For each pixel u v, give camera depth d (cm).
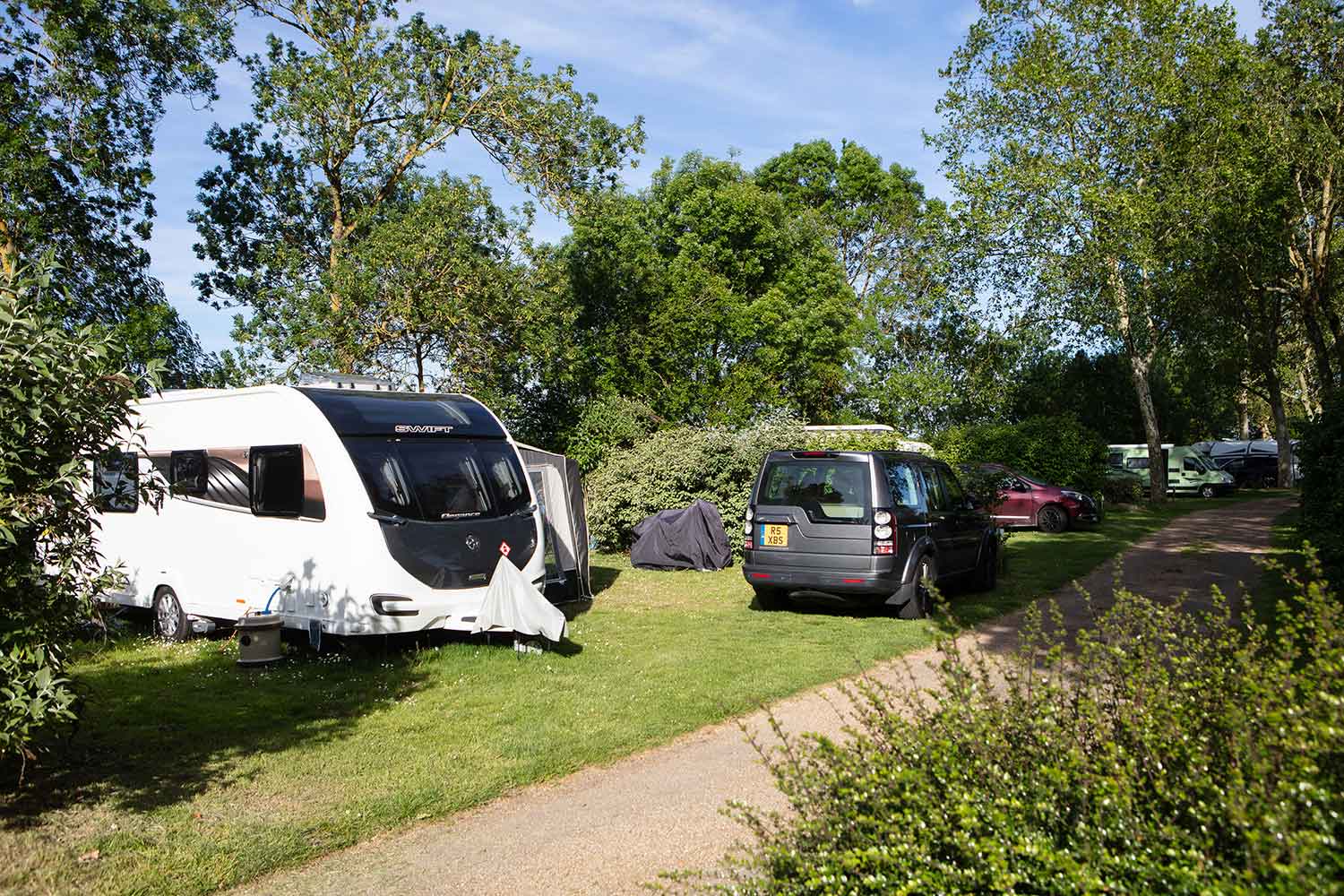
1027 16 2722
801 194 4338
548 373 2514
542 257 2250
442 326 2156
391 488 949
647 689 780
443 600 942
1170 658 351
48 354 496
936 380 3466
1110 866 260
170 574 1111
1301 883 221
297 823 505
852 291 3781
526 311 2197
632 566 1623
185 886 429
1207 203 2462
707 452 1761
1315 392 4238
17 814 511
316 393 1002
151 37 2152
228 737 666
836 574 1045
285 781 572
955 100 2780
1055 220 2642
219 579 1055
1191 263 2648
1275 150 2270
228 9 2230
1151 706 307
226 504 1050
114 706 751
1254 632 340
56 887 422
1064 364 3788
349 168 2400
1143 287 2775
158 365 550
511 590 910
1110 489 2938
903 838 281
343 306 2073
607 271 2859
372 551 916
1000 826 276
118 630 627
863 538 1040
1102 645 373
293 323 2067
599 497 1806
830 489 1066
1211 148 2470
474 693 786
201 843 475
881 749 338
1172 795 273
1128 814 267
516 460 1080
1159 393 4125
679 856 456
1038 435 2619
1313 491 1046
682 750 636
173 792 553
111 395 530
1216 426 5541
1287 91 2281
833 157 4381
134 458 561
